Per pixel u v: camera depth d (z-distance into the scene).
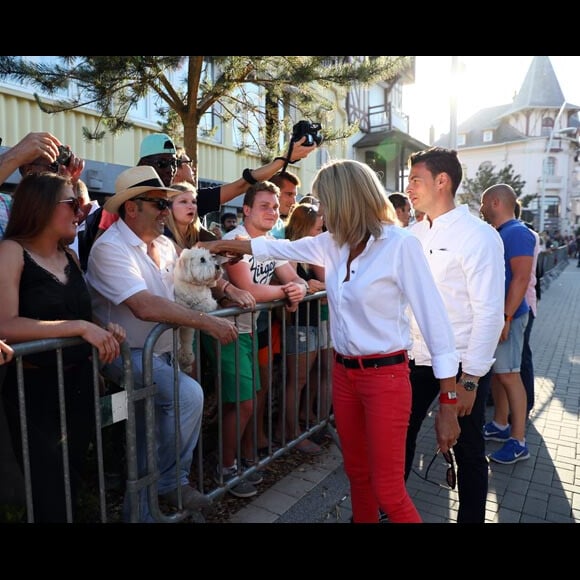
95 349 1.95
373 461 2.03
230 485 2.71
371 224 1.97
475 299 2.29
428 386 2.69
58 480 2.08
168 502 2.47
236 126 5.64
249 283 2.94
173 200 3.04
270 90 4.81
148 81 4.28
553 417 4.42
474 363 2.27
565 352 6.84
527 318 3.81
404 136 16.20
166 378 2.39
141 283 2.29
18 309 1.92
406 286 1.95
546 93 55.34
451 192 2.47
